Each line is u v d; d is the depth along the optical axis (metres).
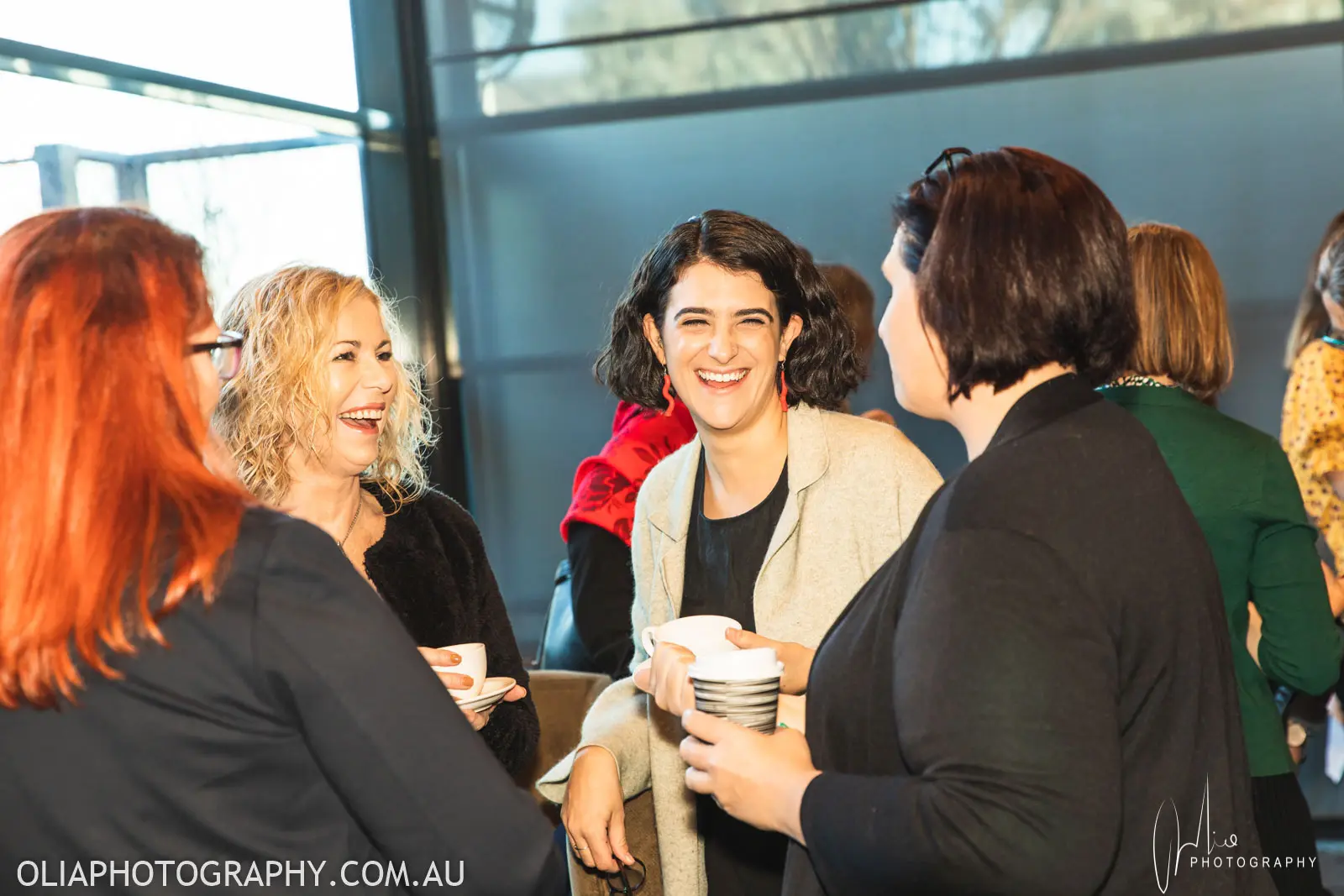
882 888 0.79
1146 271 1.61
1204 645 0.83
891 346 0.95
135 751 0.79
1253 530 1.55
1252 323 3.67
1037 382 0.87
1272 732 1.56
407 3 4.33
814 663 0.97
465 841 0.85
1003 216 0.84
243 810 0.82
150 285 0.81
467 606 1.58
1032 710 0.73
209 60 3.25
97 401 0.77
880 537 1.38
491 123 4.38
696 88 4.17
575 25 4.27
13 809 0.81
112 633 0.76
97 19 2.85
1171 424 1.59
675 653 1.08
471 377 4.49
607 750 1.46
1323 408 2.27
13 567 0.75
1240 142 3.64
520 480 4.50
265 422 1.42
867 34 3.97
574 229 4.36
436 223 4.44
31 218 0.83
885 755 0.86
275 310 1.42
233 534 0.80
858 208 4.04
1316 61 3.55
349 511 1.53
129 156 2.95
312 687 0.80
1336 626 1.69
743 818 0.93
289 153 3.65
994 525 0.78
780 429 1.46
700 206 4.22
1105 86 3.76
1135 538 0.80
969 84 3.88
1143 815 0.80
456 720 0.86
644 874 1.53
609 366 1.61
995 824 0.72
